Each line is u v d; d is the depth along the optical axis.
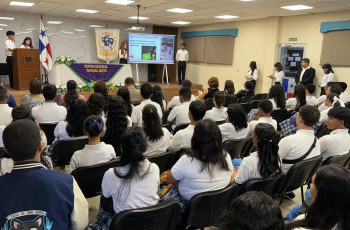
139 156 1.54
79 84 7.67
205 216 1.74
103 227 1.63
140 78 11.94
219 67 10.48
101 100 3.05
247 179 1.88
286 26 8.10
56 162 2.71
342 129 2.48
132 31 11.45
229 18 8.90
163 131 2.52
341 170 1.04
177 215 1.52
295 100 4.49
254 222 0.69
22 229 1.03
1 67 8.30
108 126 2.58
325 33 7.15
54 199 1.09
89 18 10.21
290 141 2.23
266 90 8.69
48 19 9.73
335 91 4.41
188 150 1.79
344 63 6.77
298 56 7.89
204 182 1.73
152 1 6.57
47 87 3.21
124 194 1.53
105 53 10.84
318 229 1.04
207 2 6.37
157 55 10.57
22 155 1.11
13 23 9.16
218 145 1.73
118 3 7.02
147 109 2.41
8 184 1.07
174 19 9.62
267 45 8.49
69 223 1.16
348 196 0.99
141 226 1.41
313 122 2.28
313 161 2.18
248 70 9.27
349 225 1.00
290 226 1.10
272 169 1.83
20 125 1.12
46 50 9.50
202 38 11.05
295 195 3.05
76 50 10.46
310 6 6.31
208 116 3.51
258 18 8.66
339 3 5.80
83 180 2.01
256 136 1.88
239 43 9.56
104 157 2.09
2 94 2.99
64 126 2.67
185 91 3.71
